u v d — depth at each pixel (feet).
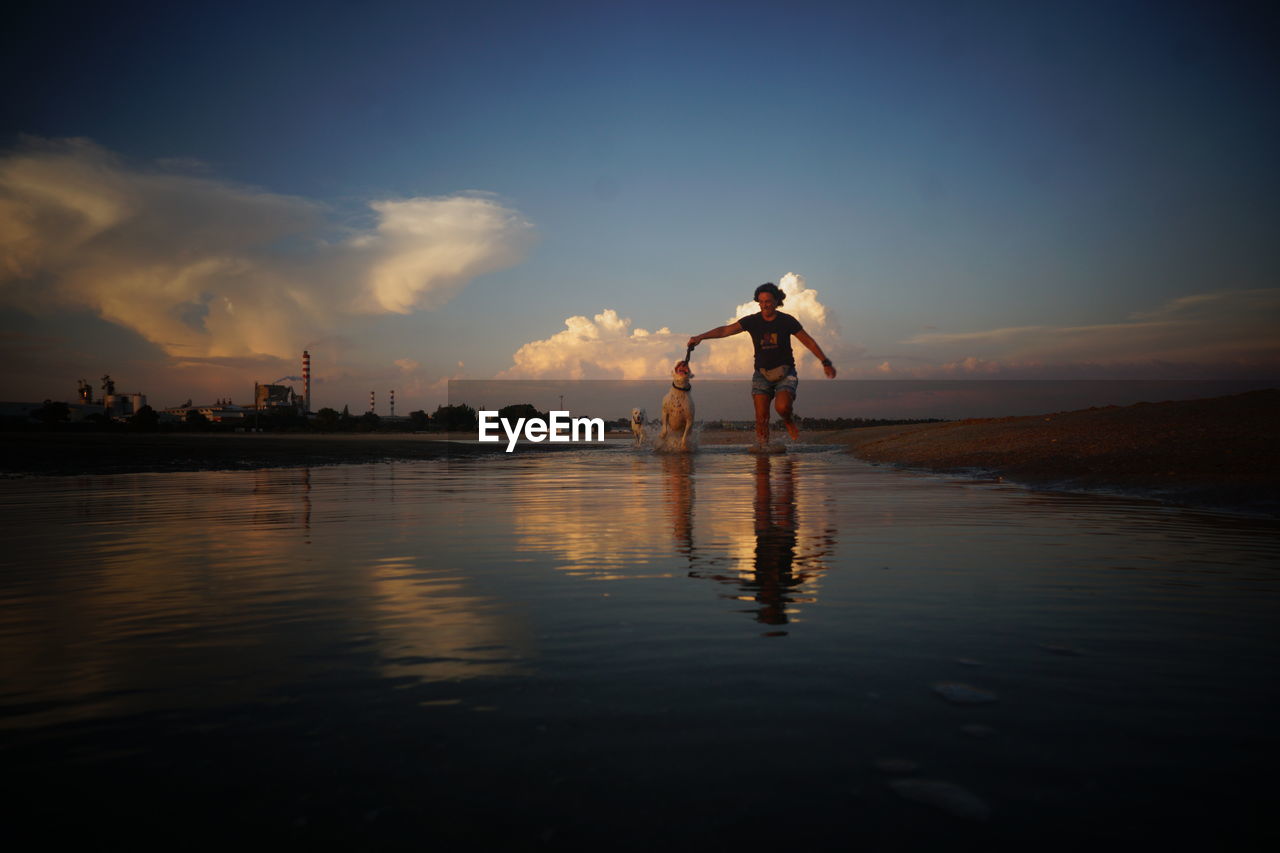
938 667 5.56
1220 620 6.90
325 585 8.70
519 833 3.31
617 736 4.33
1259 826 3.33
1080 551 10.82
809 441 58.08
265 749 4.19
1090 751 4.11
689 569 9.59
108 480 26.43
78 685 5.28
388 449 49.16
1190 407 30.86
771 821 3.40
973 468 28.35
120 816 3.48
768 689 5.10
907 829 3.33
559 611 7.39
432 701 4.92
